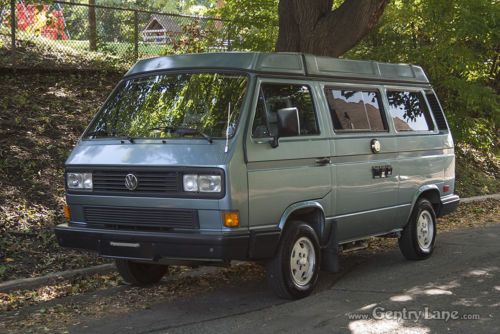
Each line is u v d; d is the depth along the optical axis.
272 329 5.77
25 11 14.84
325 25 10.90
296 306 6.50
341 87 7.62
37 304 6.82
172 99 6.83
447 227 11.93
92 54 15.75
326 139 7.12
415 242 8.67
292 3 11.24
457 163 17.80
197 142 6.23
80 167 6.67
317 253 6.95
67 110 12.55
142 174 6.29
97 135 6.95
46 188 9.91
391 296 6.85
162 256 6.16
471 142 16.05
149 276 7.52
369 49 14.60
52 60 14.47
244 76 6.59
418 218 8.73
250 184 6.17
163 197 6.18
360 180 7.57
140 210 6.32
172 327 5.89
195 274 8.09
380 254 9.41
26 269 7.78
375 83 8.23
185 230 6.14
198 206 6.05
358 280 7.68
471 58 13.86
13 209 9.15
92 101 13.30
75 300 6.95
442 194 9.32
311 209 6.92
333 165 7.16
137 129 6.75
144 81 7.22
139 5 26.95
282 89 6.82
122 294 7.20
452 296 6.80
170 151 6.25
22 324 6.09
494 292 6.95
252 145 6.25
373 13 10.84
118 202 6.41
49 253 8.31
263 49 13.91
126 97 7.19
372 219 7.83
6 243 8.27
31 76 13.55
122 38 16.41
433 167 9.03
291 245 6.61
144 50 16.59
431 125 9.20
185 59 7.14
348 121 7.57
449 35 13.56
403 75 8.88
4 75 13.25
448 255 9.12
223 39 15.31
